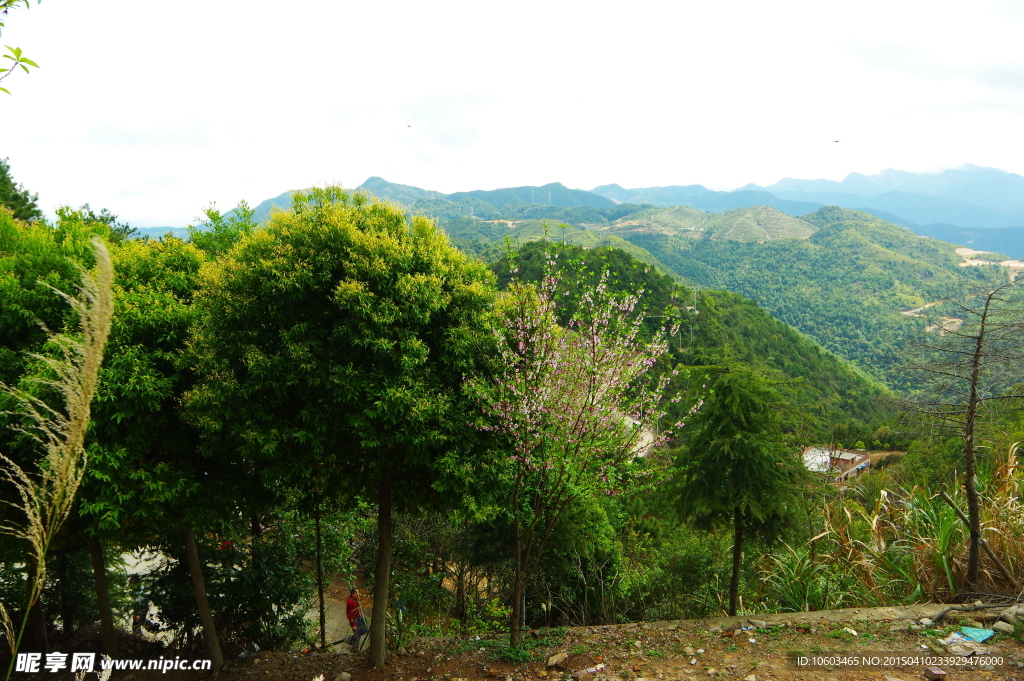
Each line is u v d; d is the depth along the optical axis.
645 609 12.88
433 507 8.51
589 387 7.01
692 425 9.24
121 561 11.81
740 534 9.10
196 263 9.02
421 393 7.10
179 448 7.78
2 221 9.23
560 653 7.73
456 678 7.46
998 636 6.68
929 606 7.84
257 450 7.19
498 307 7.72
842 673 6.23
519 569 8.05
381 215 8.09
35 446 6.89
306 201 8.04
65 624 10.98
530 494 9.11
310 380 6.99
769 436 8.83
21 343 7.73
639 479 9.69
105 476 6.80
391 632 10.81
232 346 7.30
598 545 13.55
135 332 7.50
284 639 11.07
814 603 9.34
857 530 10.35
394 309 7.10
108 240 9.84
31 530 2.34
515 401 7.17
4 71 3.05
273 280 7.05
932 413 8.16
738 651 7.16
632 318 7.82
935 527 9.37
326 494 8.73
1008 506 8.88
